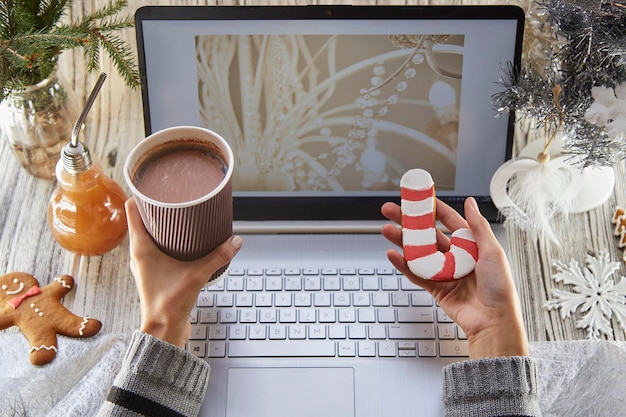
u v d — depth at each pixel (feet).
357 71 3.01
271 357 2.82
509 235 3.14
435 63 2.99
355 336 2.85
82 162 2.75
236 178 3.12
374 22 2.96
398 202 3.12
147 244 2.55
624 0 2.57
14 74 2.81
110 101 3.40
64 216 2.89
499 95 2.88
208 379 2.70
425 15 2.94
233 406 2.72
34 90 2.95
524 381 2.46
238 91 3.03
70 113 3.17
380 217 3.11
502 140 3.06
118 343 2.86
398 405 2.74
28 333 2.84
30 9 2.76
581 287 3.02
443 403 2.67
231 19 2.95
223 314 2.89
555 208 3.12
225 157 2.46
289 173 3.11
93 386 2.75
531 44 3.02
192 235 2.43
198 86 3.02
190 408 2.49
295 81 3.02
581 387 2.77
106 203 2.91
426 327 2.87
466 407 2.48
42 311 2.89
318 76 3.02
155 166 2.45
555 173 3.05
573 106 2.76
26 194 3.22
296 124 3.07
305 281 2.97
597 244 3.14
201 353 2.81
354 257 3.05
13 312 2.88
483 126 3.05
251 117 3.06
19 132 3.06
